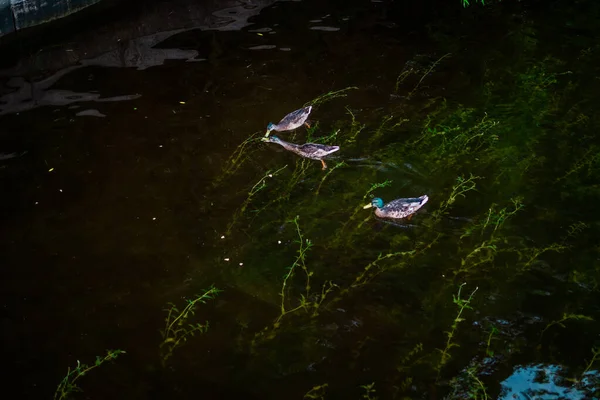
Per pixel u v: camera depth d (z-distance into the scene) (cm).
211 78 1102
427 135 974
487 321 695
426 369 644
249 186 882
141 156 923
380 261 770
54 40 1144
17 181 867
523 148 959
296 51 1188
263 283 739
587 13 1369
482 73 1153
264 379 633
